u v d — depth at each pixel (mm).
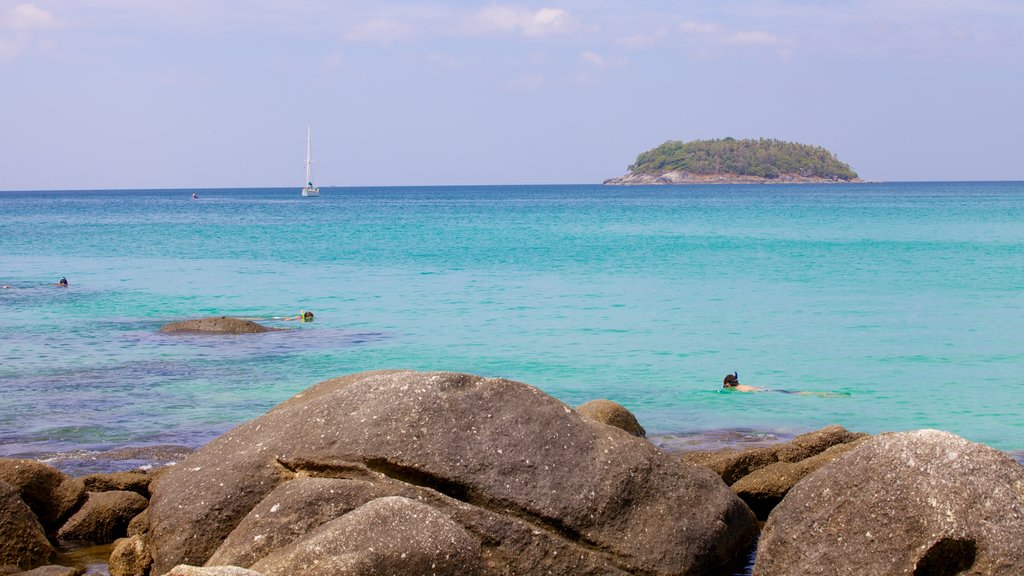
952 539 8969
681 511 10625
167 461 15266
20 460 12461
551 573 9930
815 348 24922
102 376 21672
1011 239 59469
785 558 9711
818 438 13914
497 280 40781
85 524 12203
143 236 71438
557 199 177625
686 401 19547
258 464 10633
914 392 20156
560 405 11078
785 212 104312
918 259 47594
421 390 10812
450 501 10039
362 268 46500
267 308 33062
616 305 32906
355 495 9906
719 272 42969
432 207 137500
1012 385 20688
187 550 10180
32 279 42000
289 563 8617
